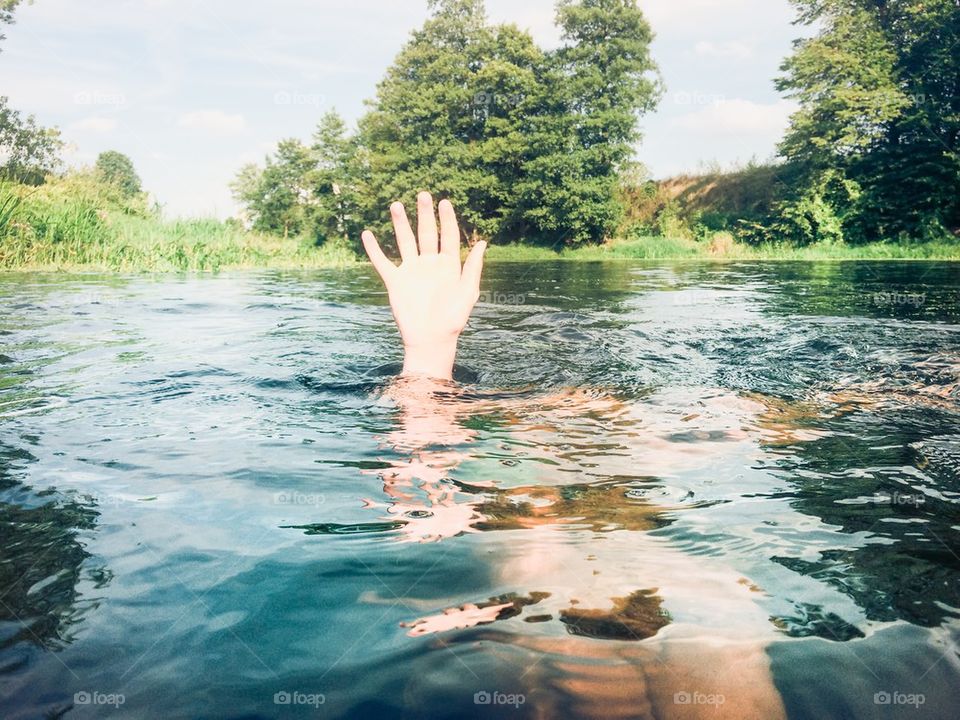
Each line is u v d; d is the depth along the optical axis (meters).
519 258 23.84
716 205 29.62
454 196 29.88
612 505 1.44
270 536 1.28
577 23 30.16
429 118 32.00
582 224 28.64
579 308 5.73
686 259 19.61
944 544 1.24
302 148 35.84
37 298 5.99
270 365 2.98
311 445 1.86
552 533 1.30
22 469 1.67
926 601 1.04
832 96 23.91
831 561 1.17
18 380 2.68
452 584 1.10
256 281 9.15
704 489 1.54
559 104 30.42
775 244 23.61
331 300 6.35
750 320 4.68
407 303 2.51
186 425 2.06
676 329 4.20
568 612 1.01
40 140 18.78
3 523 1.35
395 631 0.96
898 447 1.84
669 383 2.62
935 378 2.64
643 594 1.06
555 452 1.80
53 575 1.13
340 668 0.88
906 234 21.77
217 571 1.15
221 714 0.79
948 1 22.83
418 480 1.59
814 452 1.80
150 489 1.53
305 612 1.01
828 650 0.91
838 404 2.31
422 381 2.53
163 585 1.10
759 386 2.58
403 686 0.84
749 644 0.92
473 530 1.31
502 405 2.30
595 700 0.81
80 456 1.76
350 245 30.95
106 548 1.23
